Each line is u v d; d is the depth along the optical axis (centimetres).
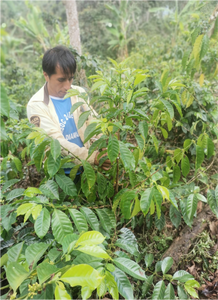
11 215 107
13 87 335
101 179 130
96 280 56
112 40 741
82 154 130
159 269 132
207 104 210
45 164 119
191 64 154
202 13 250
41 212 85
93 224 110
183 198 147
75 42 306
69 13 290
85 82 260
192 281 107
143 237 166
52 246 115
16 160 152
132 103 113
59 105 149
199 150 131
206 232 162
